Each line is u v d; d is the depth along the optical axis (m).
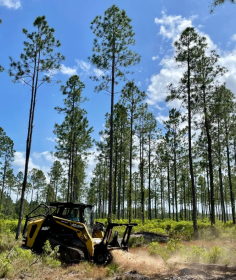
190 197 45.56
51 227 8.84
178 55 19.16
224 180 41.69
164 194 54.47
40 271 6.72
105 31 19.30
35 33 16.36
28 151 15.53
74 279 6.12
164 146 34.44
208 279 5.57
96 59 18.95
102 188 48.25
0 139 43.00
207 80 19.16
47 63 16.25
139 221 28.62
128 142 30.98
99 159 37.94
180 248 8.95
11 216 56.47
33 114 16.02
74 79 27.39
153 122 28.86
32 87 16.22
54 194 56.28
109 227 8.18
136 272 6.59
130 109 24.42
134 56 19.30
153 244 9.88
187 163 35.62
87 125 29.03
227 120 24.89
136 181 47.12
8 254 7.30
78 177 35.19
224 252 7.89
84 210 9.27
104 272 6.73
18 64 15.84
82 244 8.12
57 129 28.75
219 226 18.42
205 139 23.36
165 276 6.07
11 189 61.00
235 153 29.56
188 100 18.86
